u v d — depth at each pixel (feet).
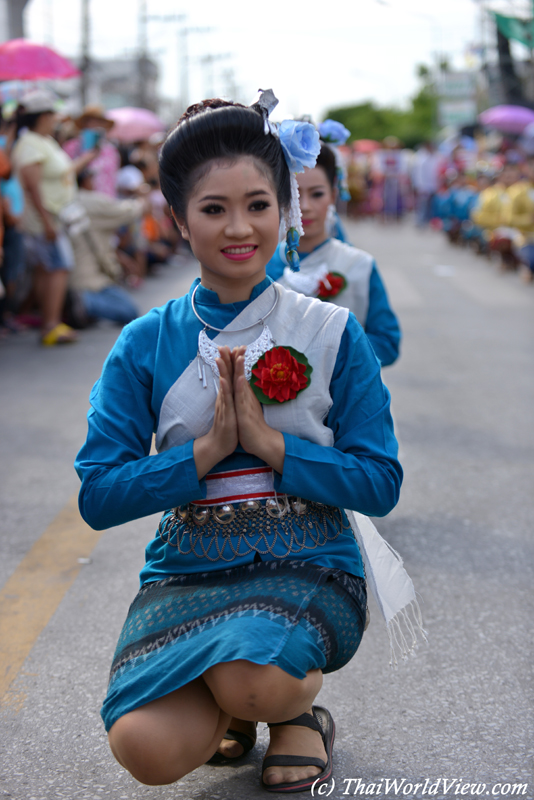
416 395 18.79
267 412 6.15
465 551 11.04
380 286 11.10
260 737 7.22
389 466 6.27
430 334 25.91
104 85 127.65
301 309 6.32
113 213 26.86
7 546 11.43
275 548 6.18
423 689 8.01
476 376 20.58
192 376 6.16
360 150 93.71
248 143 5.87
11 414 17.54
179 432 6.17
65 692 8.04
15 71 27.91
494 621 9.27
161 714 5.71
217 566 6.20
